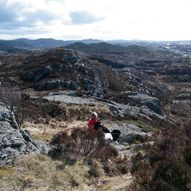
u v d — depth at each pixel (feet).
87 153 41.27
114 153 44.65
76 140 42.16
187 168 30.83
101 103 204.44
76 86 312.50
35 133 87.40
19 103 107.04
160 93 549.95
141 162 33.78
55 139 43.14
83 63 392.06
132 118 179.01
